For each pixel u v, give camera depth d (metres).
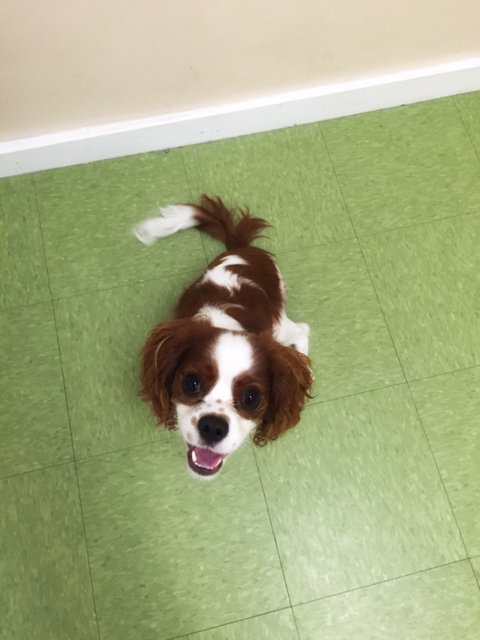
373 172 2.07
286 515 1.64
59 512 1.62
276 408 1.36
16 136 1.91
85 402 1.73
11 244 1.92
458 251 1.97
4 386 1.74
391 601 1.57
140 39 1.66
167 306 1.85
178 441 1.70
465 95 2.21
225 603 1.55
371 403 1.76
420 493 1.67
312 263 1.93
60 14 1.52
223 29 1.70
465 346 1.84
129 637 1.52
